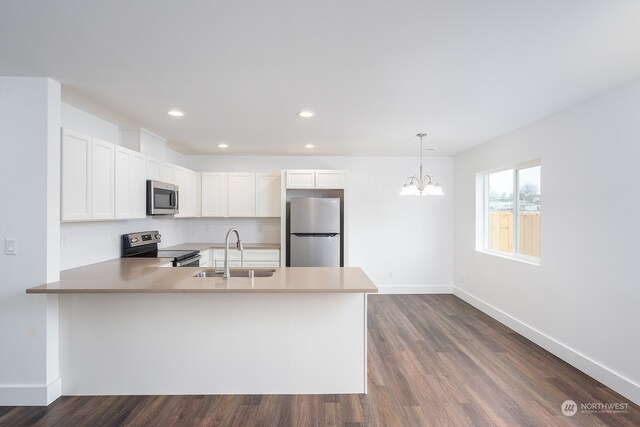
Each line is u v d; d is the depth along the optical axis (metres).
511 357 3.27
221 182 5.47
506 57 2.12
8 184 2.39
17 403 2.42
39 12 1.62
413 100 2.91
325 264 5.12
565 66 2.24
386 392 2.65
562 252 3.22
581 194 2.98
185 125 3.73
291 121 3.57
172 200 4.35
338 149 5.16
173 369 2.63
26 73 2.35
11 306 2.41
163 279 2.64
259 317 2.65
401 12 1.64
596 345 2.83
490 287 4.59
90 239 3.37
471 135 4.21
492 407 2.44
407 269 5.83
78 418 2.30
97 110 3.19
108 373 2.61
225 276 2.72
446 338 3.78
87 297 2.61
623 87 2.56
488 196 4.95
